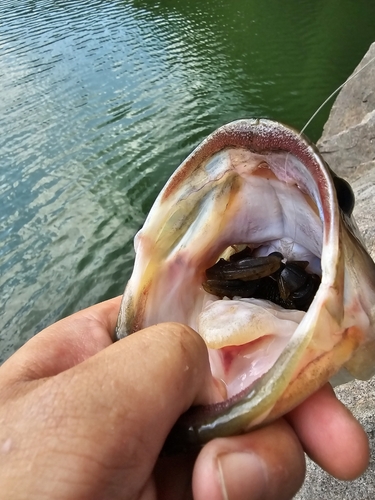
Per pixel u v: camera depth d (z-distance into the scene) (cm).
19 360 12
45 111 91
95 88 98
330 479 19
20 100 96
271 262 13
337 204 10
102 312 14
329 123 62
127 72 105
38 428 8
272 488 10
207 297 14
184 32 127
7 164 76
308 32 120
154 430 9
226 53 111
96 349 13
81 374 9
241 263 13
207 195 13
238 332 11
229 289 13
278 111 86
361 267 11
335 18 126
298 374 10
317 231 13
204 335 12
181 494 11
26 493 7
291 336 10
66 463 8
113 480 8
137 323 12
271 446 10
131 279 13
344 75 96
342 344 10
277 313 12
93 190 68
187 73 103
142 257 13
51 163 75
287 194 13
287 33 120
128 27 135
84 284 54
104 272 55
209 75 101
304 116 83
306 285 13
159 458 11
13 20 150
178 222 13
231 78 99
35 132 83
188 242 13
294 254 14
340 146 54
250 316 11
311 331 10
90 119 86
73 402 8
